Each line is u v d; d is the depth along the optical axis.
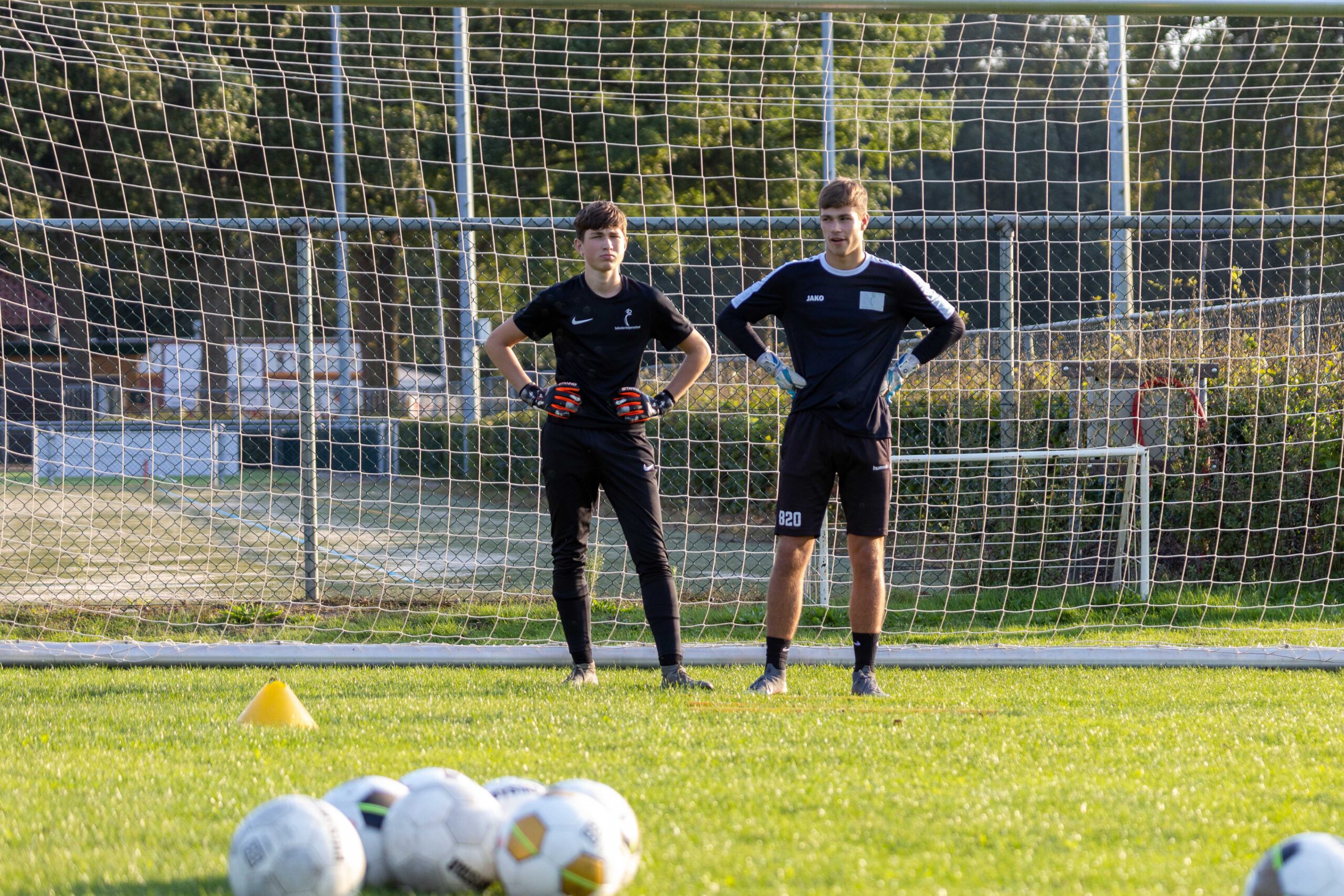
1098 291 33.75
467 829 7.86
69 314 33.41
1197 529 27.16
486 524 35.09
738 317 16.97
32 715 14.91
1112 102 27.19
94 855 8.65
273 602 25.39
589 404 17.00
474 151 56.69
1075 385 28.25
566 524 17.44
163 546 30.84
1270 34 62.91
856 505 16.62
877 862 8.29
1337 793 10.54
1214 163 68.88
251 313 37.81
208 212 61.12
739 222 24.61
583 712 14.73
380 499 30.98
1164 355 28.95
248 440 39.19
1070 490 27.64
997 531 27.86
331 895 7.27
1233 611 25.09
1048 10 19.17
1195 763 11.81
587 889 7.27
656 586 17.34
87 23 23.77
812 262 16.78
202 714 14.98
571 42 51.31
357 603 25.58
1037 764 11.70
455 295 30.45
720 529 29.73
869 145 48.16
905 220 26.17
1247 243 34.28
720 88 48.22
